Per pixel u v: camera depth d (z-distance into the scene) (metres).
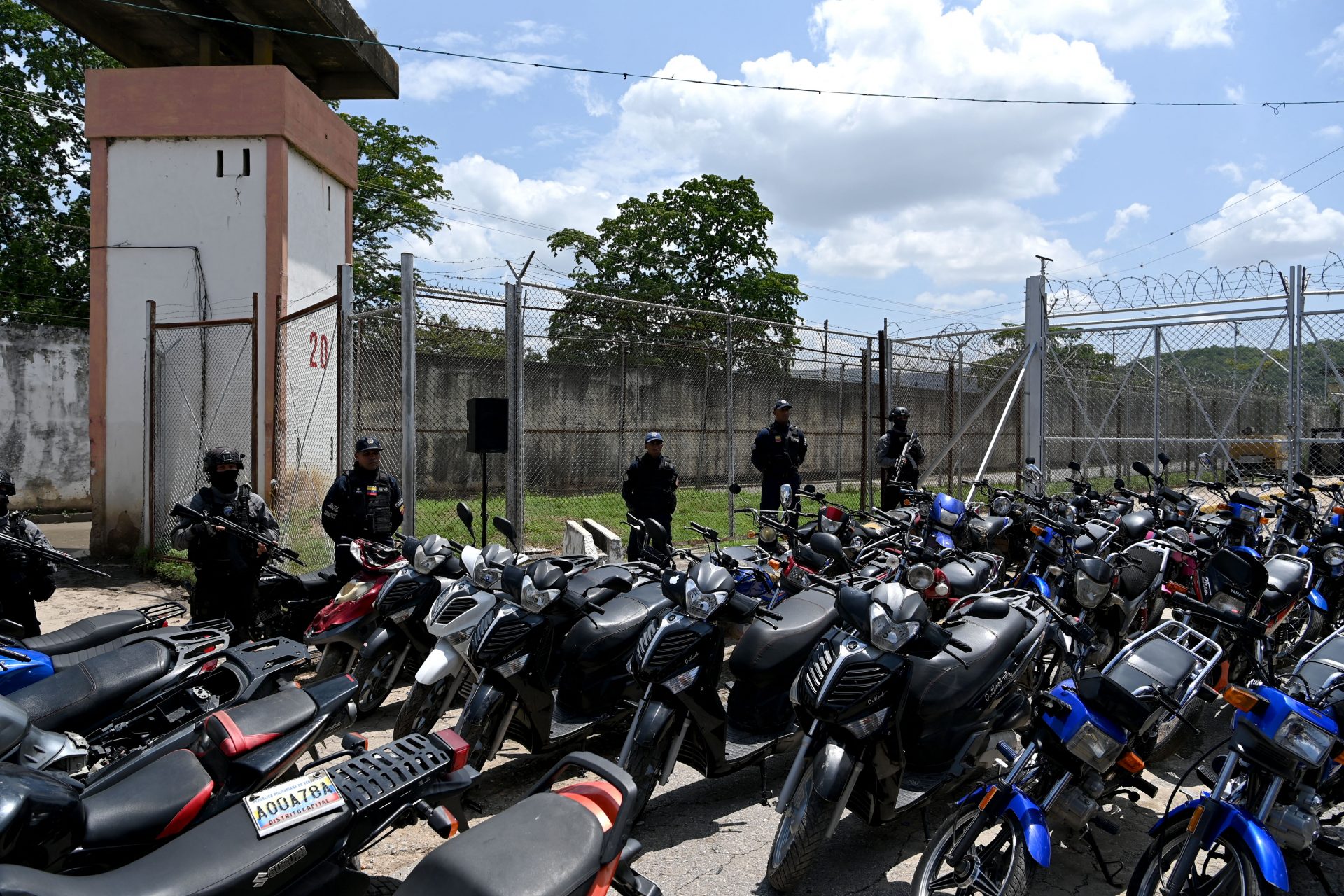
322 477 11.16
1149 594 6.22
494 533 11.53
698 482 15.12
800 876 3.57
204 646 4.14
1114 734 3.33
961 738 4.29
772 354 13.56
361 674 5.39
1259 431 17.41
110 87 11.18
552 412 15.94
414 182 24.75
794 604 5.05
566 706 4.96
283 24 12.17
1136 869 3.26
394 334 11.33
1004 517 7.55
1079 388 15.88
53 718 3.60
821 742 3.68
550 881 2.12
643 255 27.91
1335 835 3.59
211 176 11.17
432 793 2.93
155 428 10.62
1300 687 3.61
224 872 2.45
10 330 16.27
